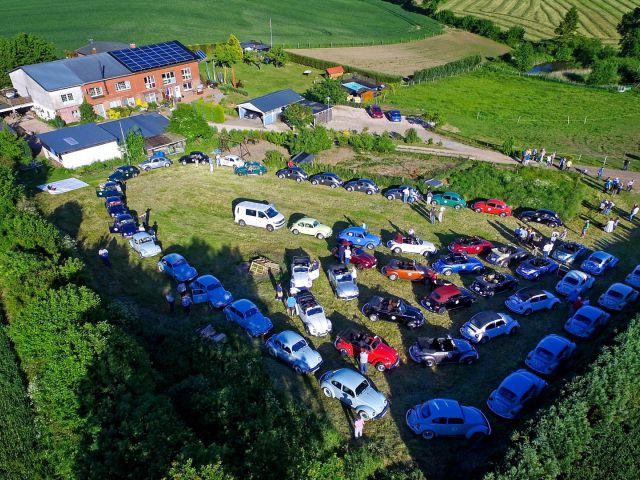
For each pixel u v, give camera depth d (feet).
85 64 235.61
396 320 105.29
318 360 91.76
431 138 214.48
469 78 324.19
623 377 78.48
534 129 244.42
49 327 80.53
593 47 351.25
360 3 499.92
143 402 67.72
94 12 408.87
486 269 128.36
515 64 346.95
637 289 118.62
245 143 202.28
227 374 83.61
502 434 80.23
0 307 97.45
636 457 71.87
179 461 56.90
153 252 127.75
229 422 71.51
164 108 243.60
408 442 79.05
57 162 182.50
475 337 99.91
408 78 313.94
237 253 130.21
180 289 110.42
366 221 149.07
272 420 72.74
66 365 73.10
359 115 246.88
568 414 71.72
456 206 157.69
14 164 171.83
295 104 221.25
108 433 63.67
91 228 141.18
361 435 79.51
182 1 453.99
